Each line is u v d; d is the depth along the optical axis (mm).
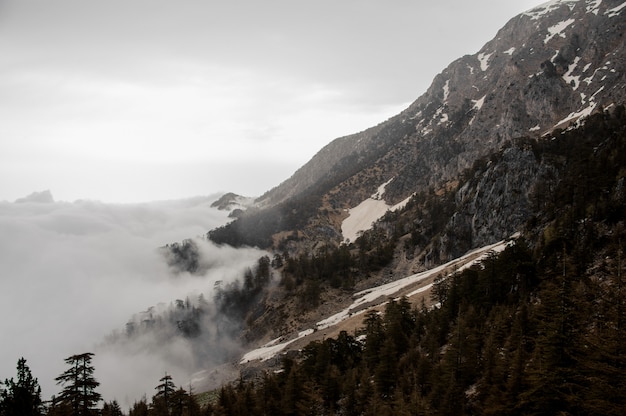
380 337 96250
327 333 149125
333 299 197625
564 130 193750
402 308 107375
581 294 60125
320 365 95688
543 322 52125
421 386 72562
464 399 61156
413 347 88812
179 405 80438
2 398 53625
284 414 76938
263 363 145125
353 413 76875
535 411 47688
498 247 147625
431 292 123875
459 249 181875
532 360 52281
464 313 88125
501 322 72188
